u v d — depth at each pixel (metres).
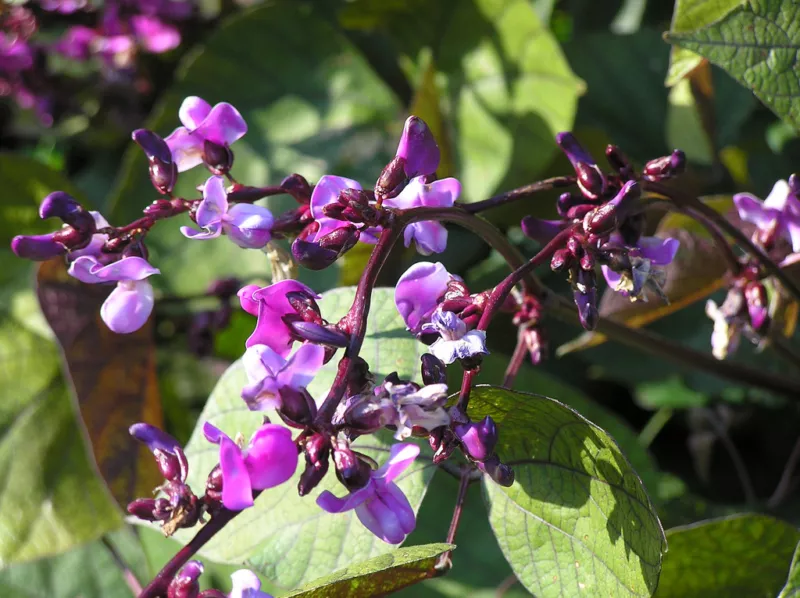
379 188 0.39
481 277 0.55
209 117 0.42
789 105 0.41
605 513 0.40
